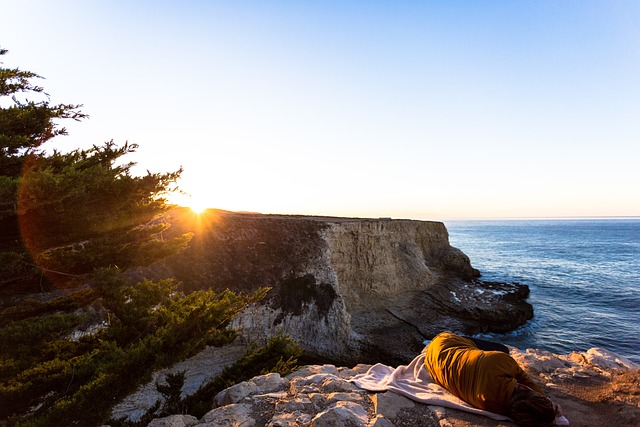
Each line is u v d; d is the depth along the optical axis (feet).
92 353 24.36
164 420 17.54
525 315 113.19
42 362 24.97
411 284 127.13
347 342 84.38
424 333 94.68
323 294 88.22
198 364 64.95
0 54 24.36
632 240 486.79
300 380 21.04
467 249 385.91
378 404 17.42
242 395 19.77
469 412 16.53
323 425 15.55
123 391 21.20
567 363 22.89
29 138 25.48
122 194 25.40
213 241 93.56
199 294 32.30
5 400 20.58
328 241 106.11
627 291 157.89
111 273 25.58
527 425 15.06
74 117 28.27
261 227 105.40
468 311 109.09
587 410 17.22
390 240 137.18
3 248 22.97
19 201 19.54
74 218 23.72
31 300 26.86
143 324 26.25
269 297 83.30
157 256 31.01
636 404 17.16
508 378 16.29
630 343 97.19
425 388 18.89
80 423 19.48
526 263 258.98
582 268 230.68
